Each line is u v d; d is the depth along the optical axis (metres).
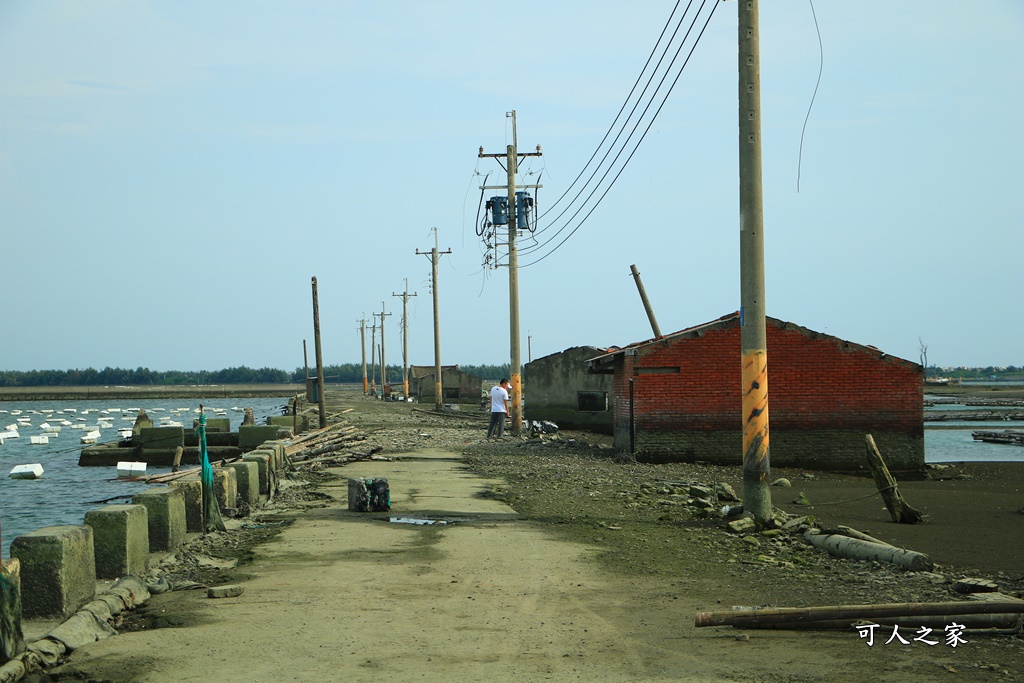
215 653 7.25
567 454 27.67
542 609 8.66
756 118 13.52
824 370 24.45
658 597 9.14
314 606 8.77
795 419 24.41
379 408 72.25
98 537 9.43
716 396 24.47
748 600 9.00
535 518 14.56
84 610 8.01
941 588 9.46
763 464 13.72
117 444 40.88
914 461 24.38
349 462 26.12
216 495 15.02
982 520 15.34
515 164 38.28
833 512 16.33
